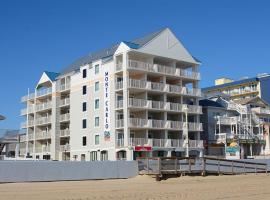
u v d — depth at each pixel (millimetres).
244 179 39125
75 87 69562
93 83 65188
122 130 59344
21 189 28594
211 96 84125
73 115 69125
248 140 74500
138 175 39781
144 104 59906
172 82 67188
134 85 59312
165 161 39094
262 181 37094
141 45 61562
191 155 64312
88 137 64688
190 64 68688
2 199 23188
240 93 103312
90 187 30562
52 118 74625
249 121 77438
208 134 72125
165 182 35375
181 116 65812
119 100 59781
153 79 64875
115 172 38906
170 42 65312
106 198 23953
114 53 61531
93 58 70375
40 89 82125
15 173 33906
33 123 80812
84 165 37438
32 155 79812
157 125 60750
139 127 58688
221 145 71250
